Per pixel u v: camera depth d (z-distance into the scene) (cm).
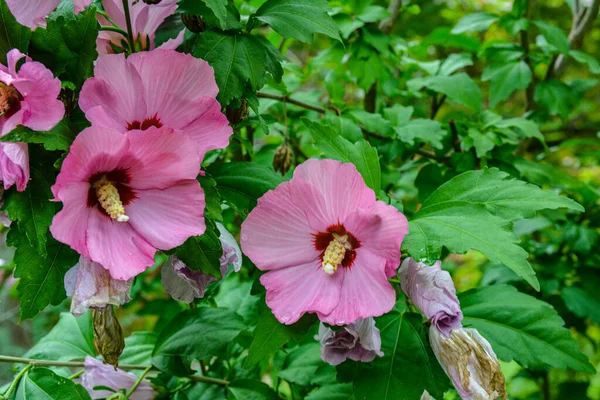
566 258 102
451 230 61
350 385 78
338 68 105
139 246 58
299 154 101
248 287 87
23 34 59
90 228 57
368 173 66
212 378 78
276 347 62
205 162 83
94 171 56
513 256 60
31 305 61
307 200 61
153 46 66
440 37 110
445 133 86
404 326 67
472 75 192
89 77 60
